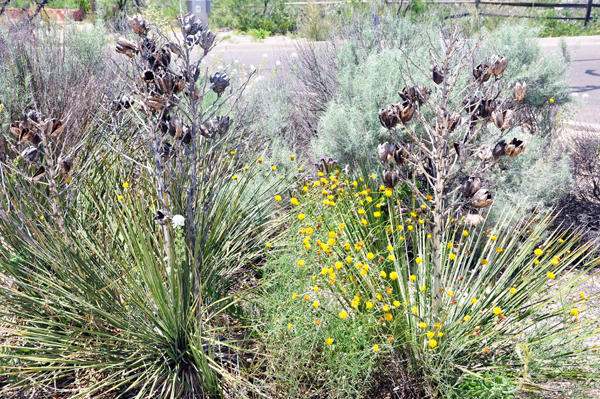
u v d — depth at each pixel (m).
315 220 2.80
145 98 2.27
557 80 4.84
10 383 2.18
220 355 2.39
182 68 2.38
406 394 2.22
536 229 2.74
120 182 3.05
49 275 2.41
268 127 4.75
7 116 3.84
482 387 2.02
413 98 2.14
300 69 6.02
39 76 4.29
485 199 1.99
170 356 2.33
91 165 3.23
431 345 2.01
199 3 3.30
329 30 7.32
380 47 5.71
